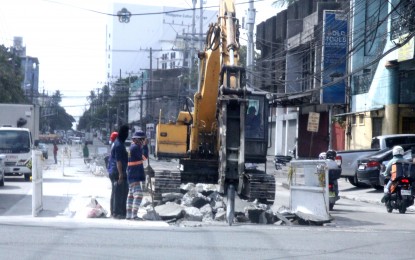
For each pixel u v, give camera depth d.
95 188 25.55
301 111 53.66
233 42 17.06
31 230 12.23
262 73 48.53
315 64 44.25
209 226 13.86
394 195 19.50
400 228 14.97
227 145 15.23
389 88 36.50
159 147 19.97
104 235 11.85
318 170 15.95
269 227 14.04
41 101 140.75
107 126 113.38
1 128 31.36
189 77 63.50
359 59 40.16
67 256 9.73
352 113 40.22
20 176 35.72
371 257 10.37
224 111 15.23
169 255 10.01
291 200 17.70
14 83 60.94
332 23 40.81
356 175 30.44
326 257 10.22
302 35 48.97
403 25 28.12
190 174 19.86
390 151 29.03
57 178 33.53
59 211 16.36
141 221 14.28
